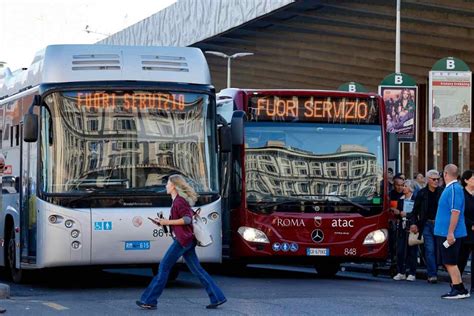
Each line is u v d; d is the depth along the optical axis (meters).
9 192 21.53
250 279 22.97
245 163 22.17
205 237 15.77
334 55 67.88
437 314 15.37
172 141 19.05
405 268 23.89
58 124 18.70
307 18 57.56
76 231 18.48
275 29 62.09
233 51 70.69
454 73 27.11
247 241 22.00
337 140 22.55
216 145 19.30
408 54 64.38
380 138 22.77
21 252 20.39
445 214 18.09
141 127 18.95
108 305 16.30
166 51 19.59
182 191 15.82
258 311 15.35
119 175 18.73
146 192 18.77
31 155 19.59
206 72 19.61
